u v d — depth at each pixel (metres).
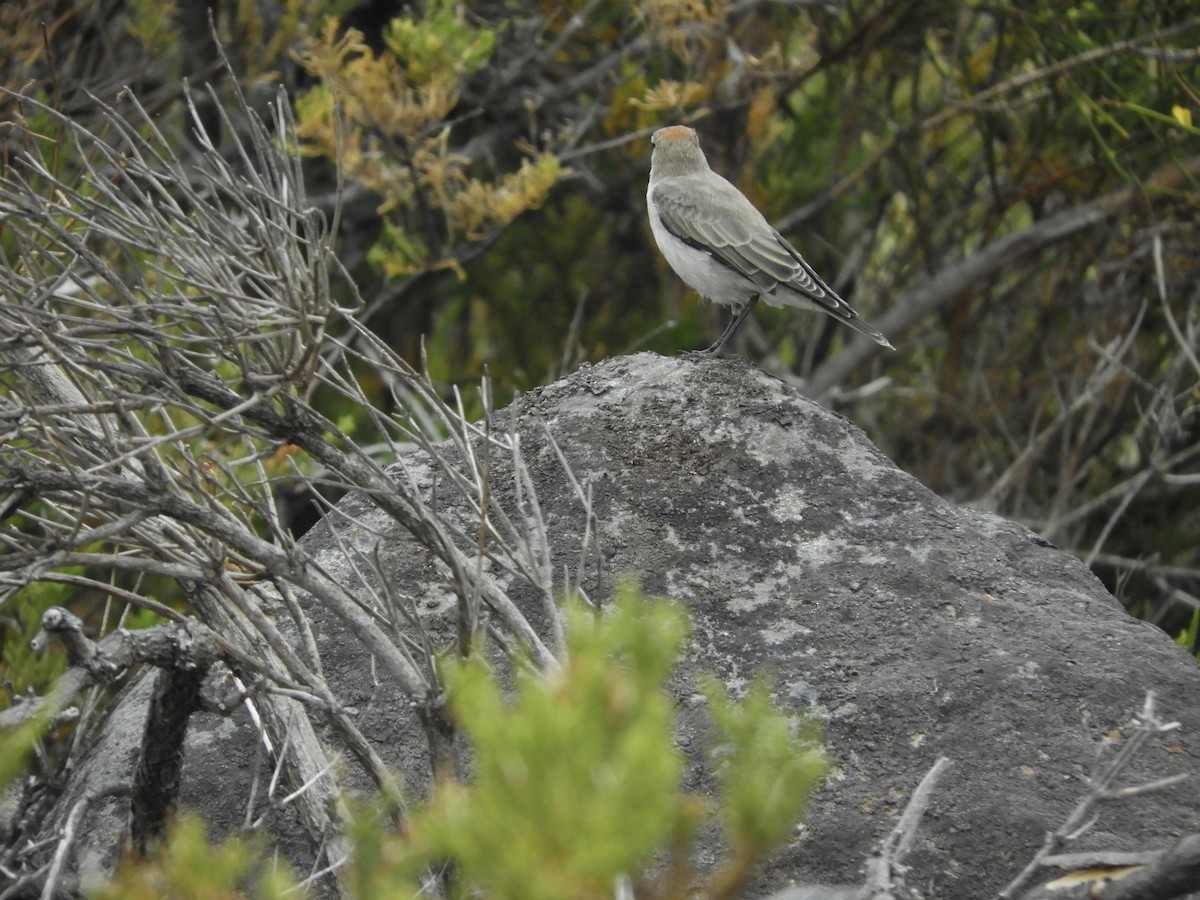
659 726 3.38
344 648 7.58
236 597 5.96
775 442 8.41
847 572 7.71
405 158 14.86
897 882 5.12
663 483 8.23
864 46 17.36
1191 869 5.07
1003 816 6.40
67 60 15.29
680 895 3.71
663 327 14.61
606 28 18.55
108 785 6.80
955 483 18.94
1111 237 18.34
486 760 3.29
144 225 6.00
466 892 4.90
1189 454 15.57
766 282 12.21
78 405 5.64
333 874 5.71
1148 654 7.21
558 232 19.91
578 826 3.20
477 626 5.65
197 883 3.98
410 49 14.55
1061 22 16.31
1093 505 16.30
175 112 16.62
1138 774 6.59
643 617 3.68
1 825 6.67
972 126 19.16
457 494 8.27
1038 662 7.13
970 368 20.12
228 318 5.83
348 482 6.11
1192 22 15.20
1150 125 15.42
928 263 18.67
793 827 6.43
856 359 18.52
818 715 6.95
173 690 5.88
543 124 18.80
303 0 16.61
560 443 8.54
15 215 5.95
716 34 16.19
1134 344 18.02
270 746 6.19
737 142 18.02
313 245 5.88
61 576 6.04
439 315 20.52
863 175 17.88
